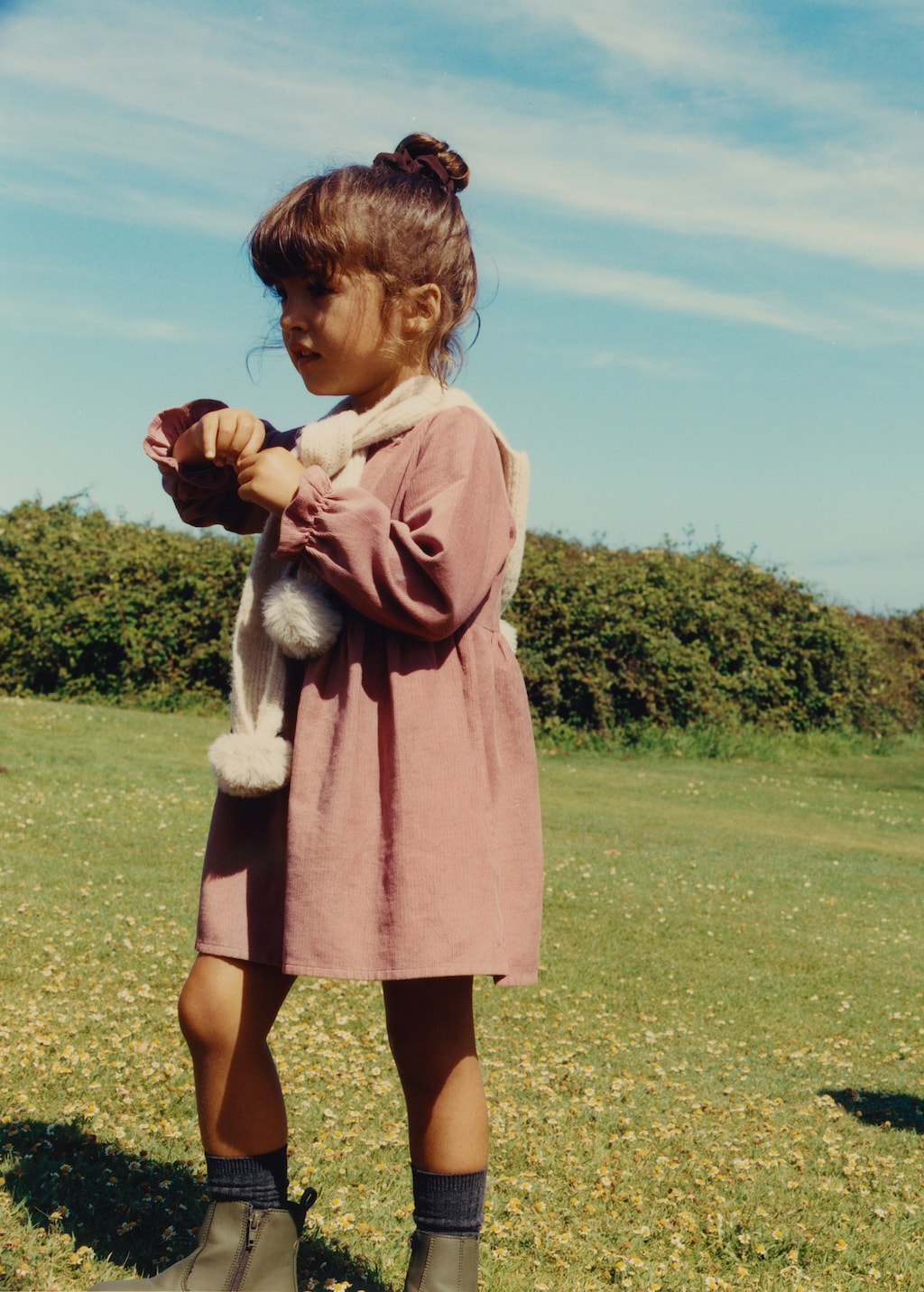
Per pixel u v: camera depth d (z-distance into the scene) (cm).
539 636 1733
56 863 735
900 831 1246
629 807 1250
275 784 195
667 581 1859
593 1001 580
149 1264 232
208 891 200
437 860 188
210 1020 196
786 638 1881
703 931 754
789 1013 594
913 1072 518
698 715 1797
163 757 1245
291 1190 291
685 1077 471
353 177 205
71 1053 371
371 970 187
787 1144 396
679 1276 279
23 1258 224
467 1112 203
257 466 195
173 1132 313
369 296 205
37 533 1825
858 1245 313
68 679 1786
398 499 200
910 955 744
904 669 2102
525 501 218
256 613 205
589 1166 347
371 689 195
